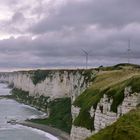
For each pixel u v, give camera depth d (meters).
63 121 139.62
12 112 191.38
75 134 79.81
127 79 72.00
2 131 130.75
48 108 187.38
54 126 136.50
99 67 142.38
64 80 195.25
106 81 92.50
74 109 93.31
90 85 102.50
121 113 61.97
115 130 39.41
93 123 72.94
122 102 62.53
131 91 60.97
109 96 68.19
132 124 40.44
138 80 62.91
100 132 41.66
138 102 58.41
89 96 86.94
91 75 130.62
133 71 98.31
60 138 118.12
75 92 141.50
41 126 139.00
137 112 44.72
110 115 65.44
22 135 122.75
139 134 37.88
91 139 40.47
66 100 175.00
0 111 194.50
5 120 158.75
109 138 38.66
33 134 124.94
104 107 68.69
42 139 115.94
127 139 37.19
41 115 179.00
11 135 122.56
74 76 172.88
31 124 144.12
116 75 98.25
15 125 144.12
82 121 77.44
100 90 80.44
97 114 71.19
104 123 67.62
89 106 77.75
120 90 66.00
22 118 166.75
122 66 134.62
